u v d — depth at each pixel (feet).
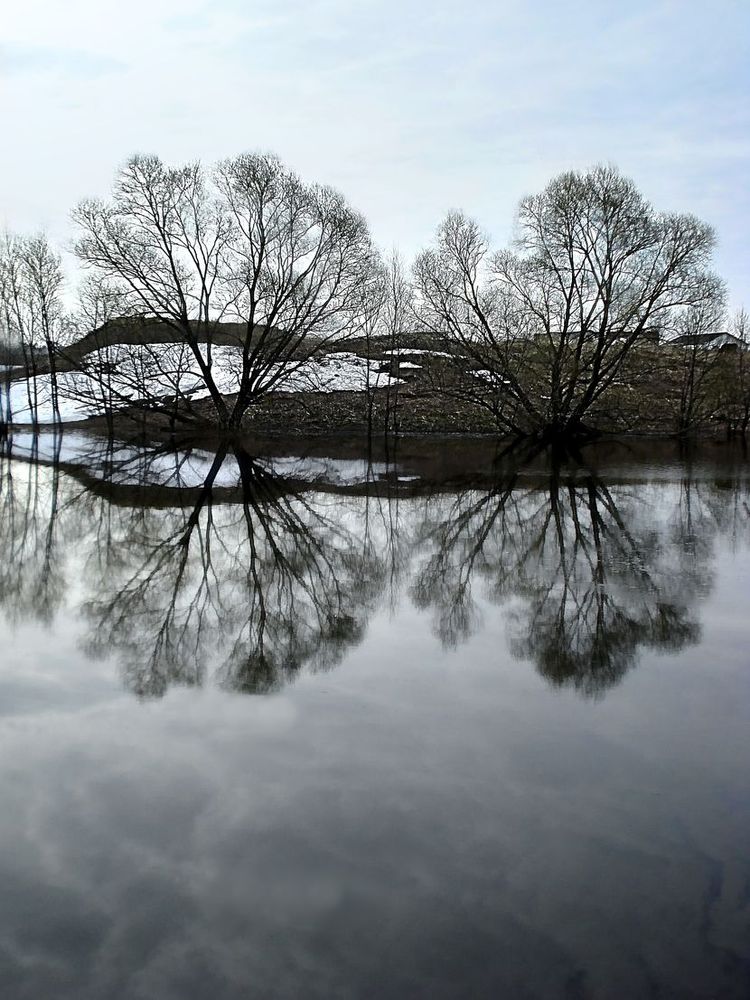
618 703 20.76
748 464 82.28
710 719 19.80
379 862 14.07
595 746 18.43
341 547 41.14
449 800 16.08
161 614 29.09
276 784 16.74
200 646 25.48
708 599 30.19
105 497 60.64
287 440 115.24
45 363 144.56
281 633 26.78
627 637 26.00
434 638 26.17
